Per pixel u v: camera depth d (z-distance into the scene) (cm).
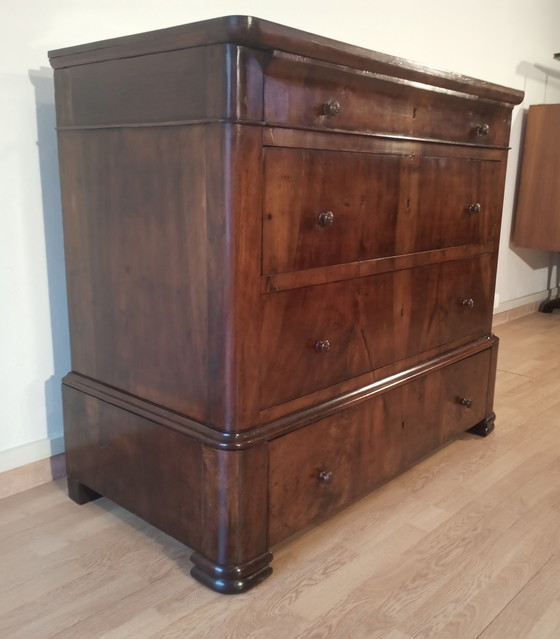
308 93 128
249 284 125
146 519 152
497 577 143
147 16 186
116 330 151
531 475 192
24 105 163
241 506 132
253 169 121
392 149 154
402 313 170
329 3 244
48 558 148
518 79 370
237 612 131
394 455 175
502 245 383
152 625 127
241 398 129
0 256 165
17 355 173
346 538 158
